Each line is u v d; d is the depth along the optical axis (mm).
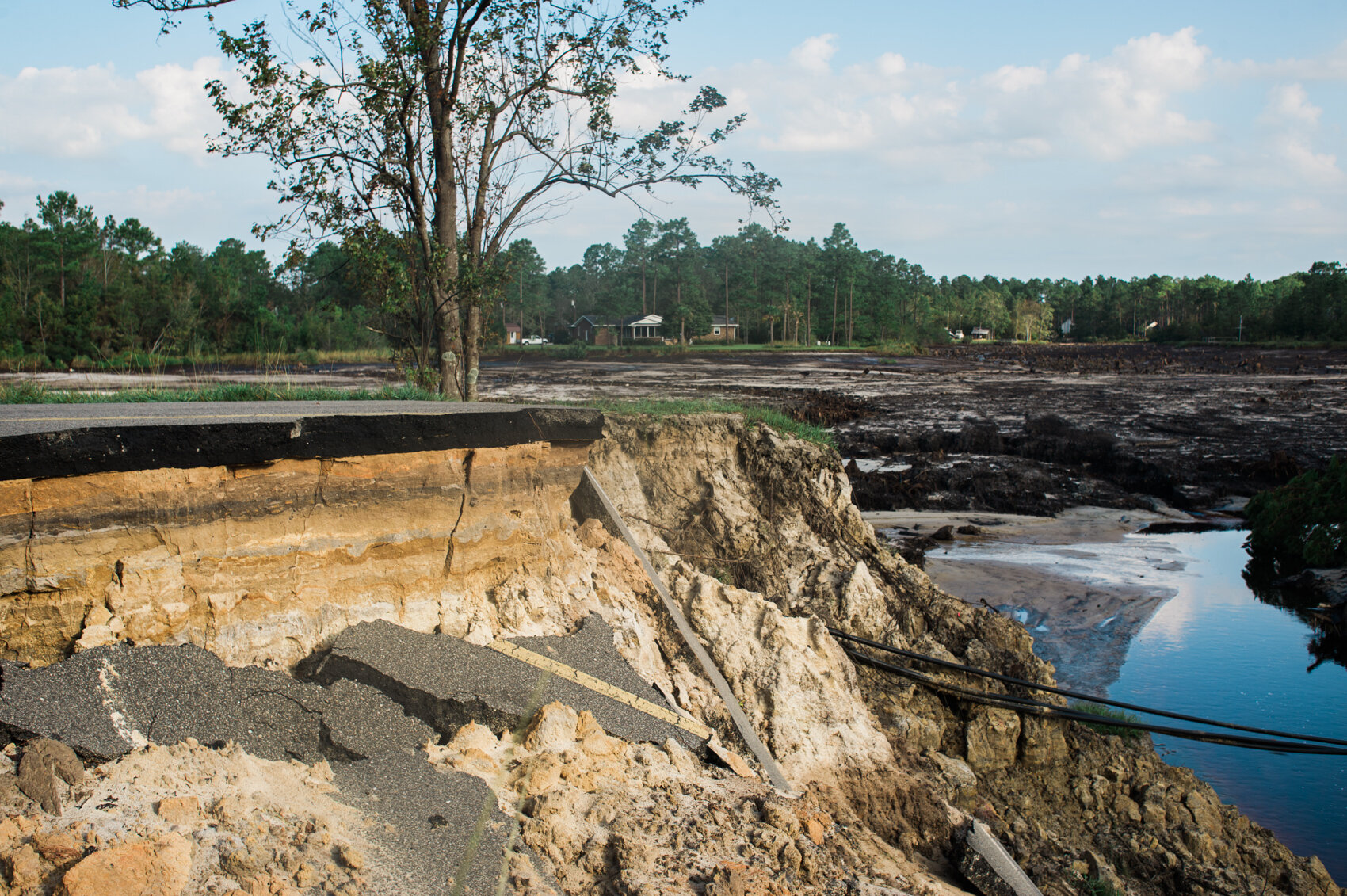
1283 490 20125
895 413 39500
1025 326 169625
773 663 7496
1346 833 9250
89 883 2969
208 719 4137
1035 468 27234
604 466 9953
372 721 4535
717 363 79688
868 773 7156
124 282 66188
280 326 68812
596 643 6129
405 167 14703
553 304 154875
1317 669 13180
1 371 45188
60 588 4219
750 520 10234
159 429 4500
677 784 5238
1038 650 13742
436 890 3684
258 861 3383
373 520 5441
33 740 3568
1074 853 7867
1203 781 9852
